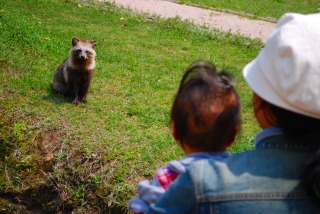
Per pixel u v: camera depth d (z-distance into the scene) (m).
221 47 9.29
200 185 1.53
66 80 5.90
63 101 5.82
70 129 4.98
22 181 4.60
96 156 4.54
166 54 8.41
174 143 4.92
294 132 1.56
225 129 1.80
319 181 1.39
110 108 5.74
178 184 1.60
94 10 10.82
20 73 6.46
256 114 1.74
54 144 4.77
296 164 1.53
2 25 8.00
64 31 8.78
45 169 4.59
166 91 6.54
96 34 8.98
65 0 11.27
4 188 4.59
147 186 1.93
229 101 1.81
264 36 10.70
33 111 5.28
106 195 4.19
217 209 1.49
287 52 1.46
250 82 1.63
